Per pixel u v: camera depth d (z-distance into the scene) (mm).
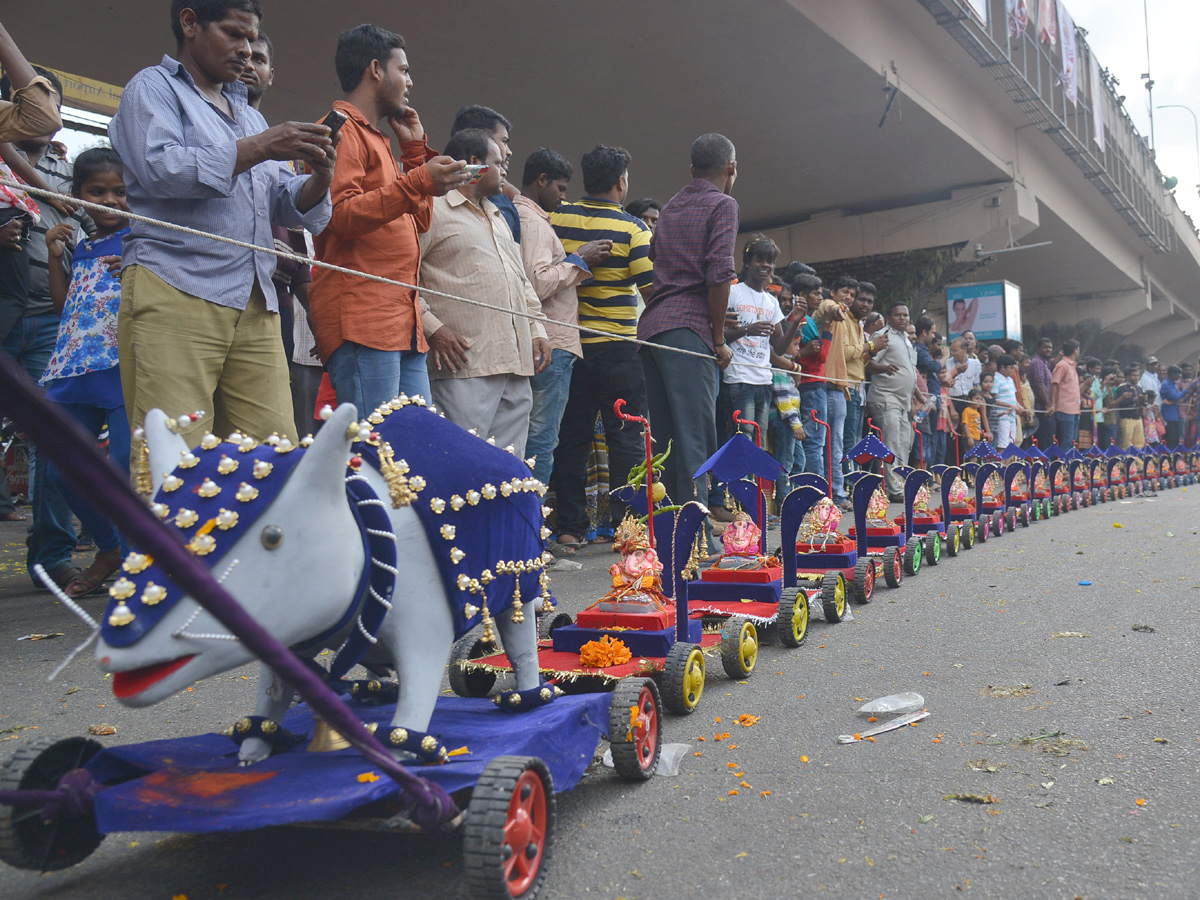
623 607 4086
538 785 2354
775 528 9414
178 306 3721
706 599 5031
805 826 2738
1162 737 3389
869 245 23969
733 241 6074
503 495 2910
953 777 3086
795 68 15445
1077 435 19375
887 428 12000
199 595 1629
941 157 20562
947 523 8477
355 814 2355
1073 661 4484
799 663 4648
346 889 2395
